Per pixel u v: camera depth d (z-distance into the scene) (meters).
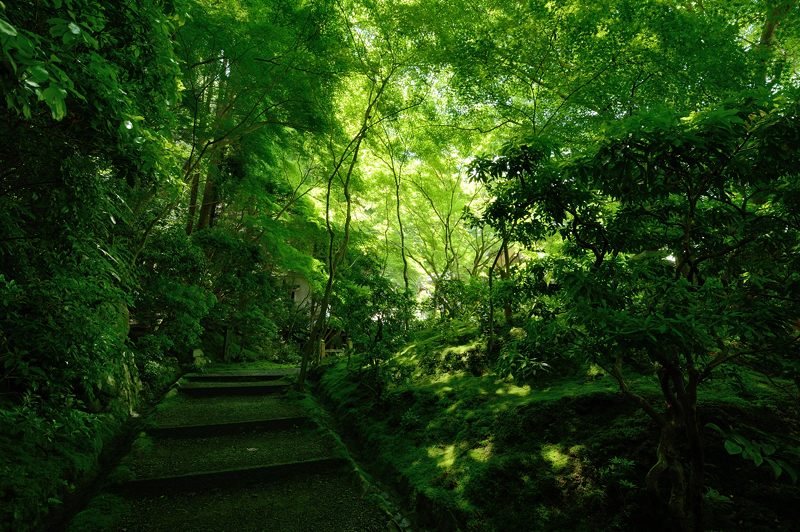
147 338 7.79
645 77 5.62
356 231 12.83
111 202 3.35
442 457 4.31
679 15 5.30
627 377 4.32
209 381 8.75
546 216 3.05
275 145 12.33
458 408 5.12
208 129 9.18
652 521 2.73
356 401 6.81
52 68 1.51
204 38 7.30
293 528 3.52
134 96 2.60
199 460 4.71
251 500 4.02
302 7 7.53
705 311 2.01
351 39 8.12
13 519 2.83
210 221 12.96
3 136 2.47
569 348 2.59
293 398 7.70
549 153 2.89
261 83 7.89
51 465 3.61
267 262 13.58
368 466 4.94
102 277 3.62
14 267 3.00
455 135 9.32
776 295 2.09
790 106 1.85
